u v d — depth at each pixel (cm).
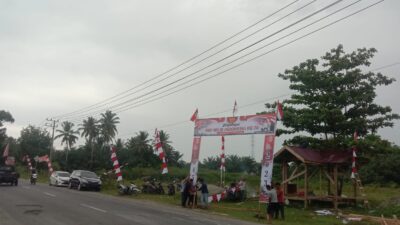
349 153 2650
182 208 2430
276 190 1998
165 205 2573
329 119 2770
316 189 3928
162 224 1546
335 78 2775
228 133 2638
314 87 2877
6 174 3716
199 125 2819
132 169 7900
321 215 2269
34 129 10100
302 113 2861
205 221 1752
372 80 2831
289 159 2858
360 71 2805
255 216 2112
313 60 2942
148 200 2914
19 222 1427
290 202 2814
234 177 7056
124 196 3241
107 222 1516
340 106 2828
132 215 1791
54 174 4428
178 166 10281
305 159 2577
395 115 2820
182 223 1616
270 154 2355
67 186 4278
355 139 2575
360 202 2806
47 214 1678
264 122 2452
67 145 9669
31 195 2603
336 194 2519
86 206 2084
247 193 3278
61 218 1573
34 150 9419
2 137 9856
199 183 2755
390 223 1956
